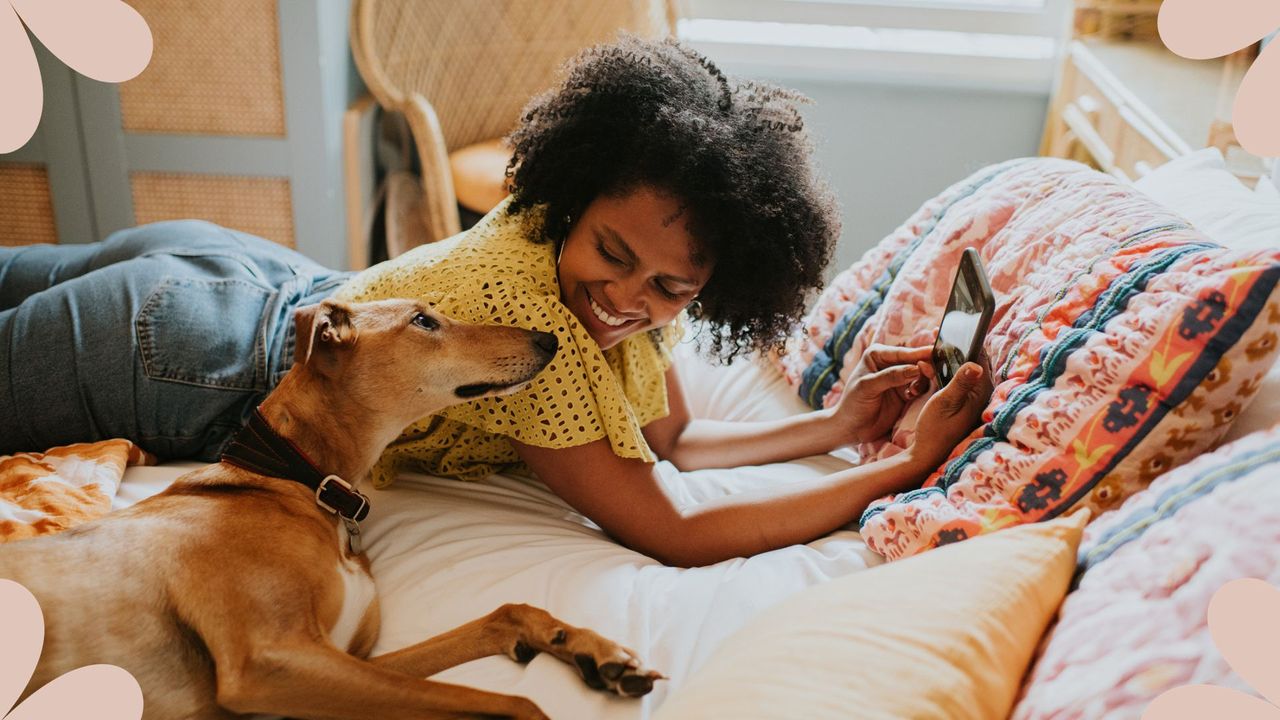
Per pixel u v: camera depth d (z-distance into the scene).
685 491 1.48
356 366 1.22
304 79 2.62
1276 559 0.76
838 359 1.66
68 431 1.52
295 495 1.20
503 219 1.43
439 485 1.49
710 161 1.23
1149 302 1.12
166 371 1.51
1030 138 3.13
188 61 2.61
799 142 1.39
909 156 3.18
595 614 1.17
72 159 2.68
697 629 1.13
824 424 1.53
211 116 2.66
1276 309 1.03
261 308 1.62
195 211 2.76
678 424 1.61
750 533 1.29
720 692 0.84
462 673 1.10
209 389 1.53
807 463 1.56
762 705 0.80
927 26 3.20
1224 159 1.80
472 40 2.88
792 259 1.33
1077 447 1.11
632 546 1.33
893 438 1.44
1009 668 0.87
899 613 0.89
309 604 1.09
